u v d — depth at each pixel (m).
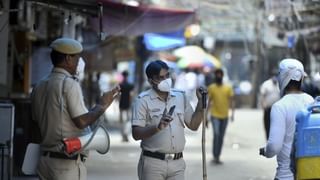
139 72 30.48
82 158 6.71
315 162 6.27
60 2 11.62
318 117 6.32
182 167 7.27
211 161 16.25
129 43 29.62
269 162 16.20
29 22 14.79
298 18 15.61
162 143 7.10
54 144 6.61
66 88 6.55
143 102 7.21
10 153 9.30
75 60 6.77
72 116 6.56
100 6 11.49
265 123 17.02
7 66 13.20
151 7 15.27
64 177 6.58
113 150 18.55
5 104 9.40
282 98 6.80
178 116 7.23
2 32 11.96
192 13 15.72
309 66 17.38
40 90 6.71
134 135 7.16
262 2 17.52
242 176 13.77
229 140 22.64
